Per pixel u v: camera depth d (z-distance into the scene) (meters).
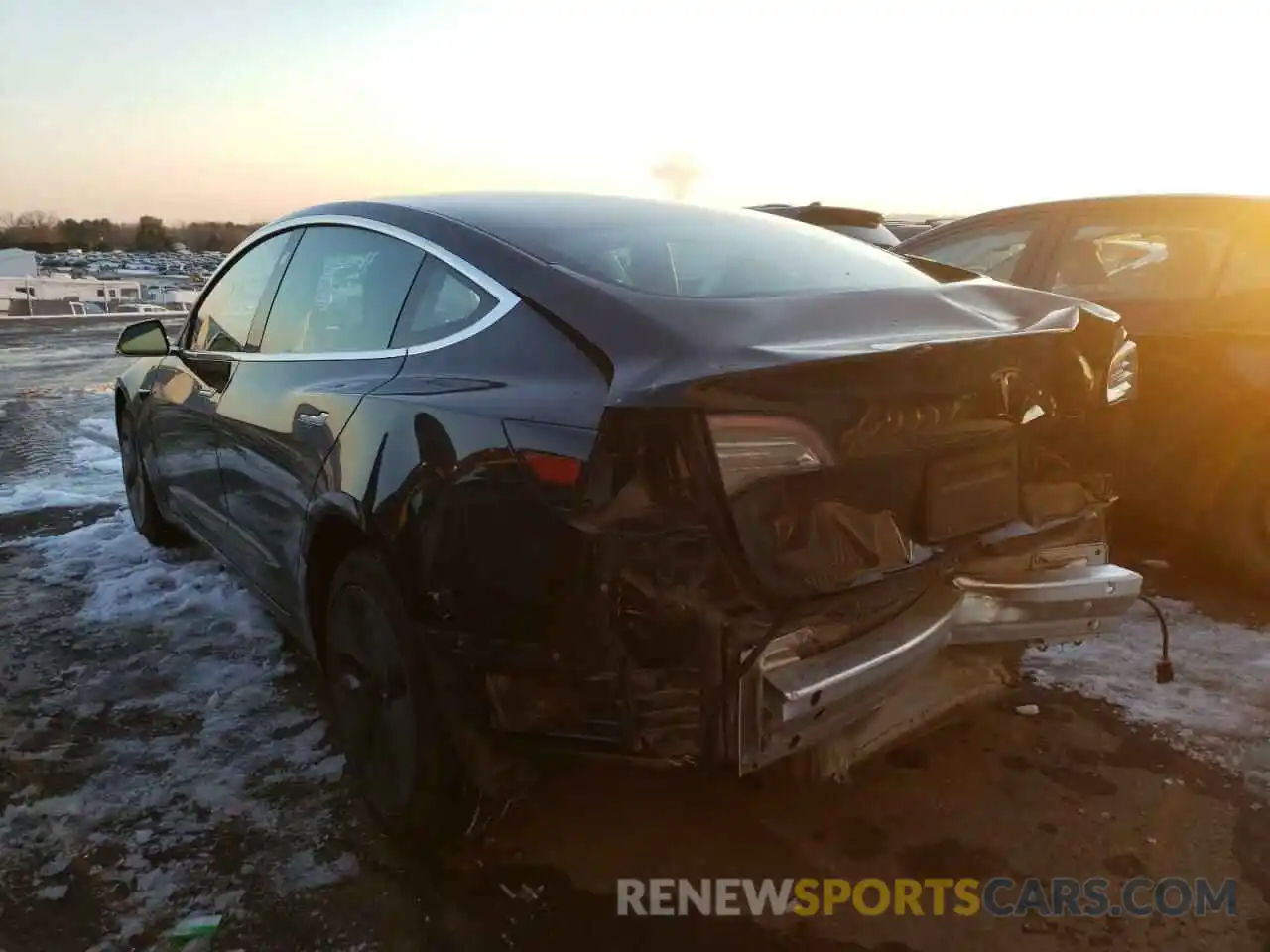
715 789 2.94
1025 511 2.68
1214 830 2.75
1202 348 4.27
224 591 4.61
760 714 2.11
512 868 2.64
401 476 2.47
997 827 2.79
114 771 3.12
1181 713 3.36
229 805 2.93
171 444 4.45
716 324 2.30
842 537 2.22
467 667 2.28
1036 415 2.63
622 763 2.16
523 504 2.16
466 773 2.43
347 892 2.56
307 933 2.42
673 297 2.47
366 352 2.99
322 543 2.96
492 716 2.26
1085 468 2.85
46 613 4.40
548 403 2.20
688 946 2.37
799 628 2.14
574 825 2.82
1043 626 2.71
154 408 4.62
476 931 2.42
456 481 2.30
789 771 2.63
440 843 2.61
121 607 4.45
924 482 2.40
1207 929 2.38
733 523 2.02
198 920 2.46
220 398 3.78
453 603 2.30
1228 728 3.26
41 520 5.92
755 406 2.04
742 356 2.12
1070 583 2.70
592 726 2.15
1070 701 3.46
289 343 3.49
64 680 3.74
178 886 2.58
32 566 5.04
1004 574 2.66
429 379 2.59
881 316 2.53
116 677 3.76
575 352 2.30
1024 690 3.53
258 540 3.50
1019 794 2.93
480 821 2.57
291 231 3.79
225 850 2.73
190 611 4.40
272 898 2.54
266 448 3.29
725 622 2.04
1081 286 4.80
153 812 2.90
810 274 2.93
